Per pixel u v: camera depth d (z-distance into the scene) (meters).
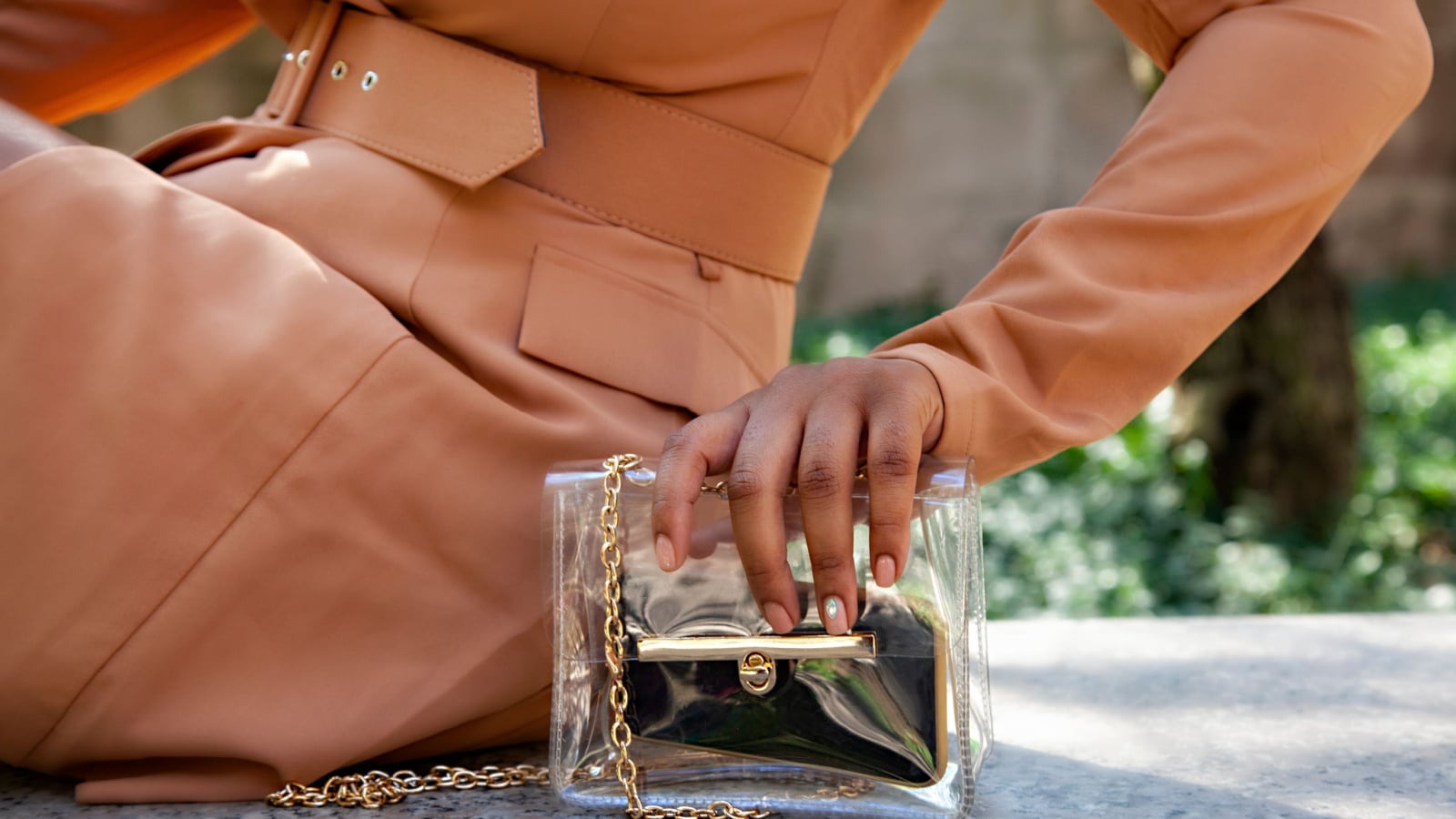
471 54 1.16
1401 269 11.60
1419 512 5.25
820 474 0.92
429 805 1.10
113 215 1.07
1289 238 1.07
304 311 1.07
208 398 1.04
